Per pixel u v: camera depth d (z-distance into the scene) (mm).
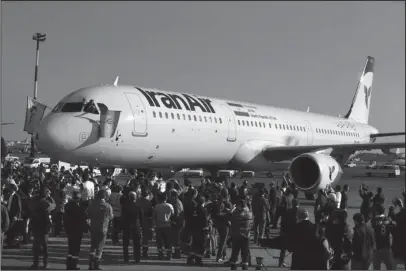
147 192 10852
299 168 20797
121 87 18844
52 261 9688
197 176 44094
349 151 25031
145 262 9883
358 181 40156
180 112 20141
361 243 8055
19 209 10617
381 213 9484
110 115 17359
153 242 12461
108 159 17797
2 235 8578
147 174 20594
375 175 53781
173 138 19609
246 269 9203
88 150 16984
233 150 23172
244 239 9133
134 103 18375
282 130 26703
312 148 23750
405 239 8195
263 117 25562
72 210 8789
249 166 24406
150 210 10617
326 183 20000
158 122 18906
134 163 18922
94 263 8836
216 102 23156
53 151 16516
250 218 9219
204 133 21094
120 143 17703
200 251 9602
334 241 8398
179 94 21422
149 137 18609
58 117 16703
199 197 9711
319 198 13586
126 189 11961
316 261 6750
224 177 24359
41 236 8914
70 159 16938
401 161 72812
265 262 10227
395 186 33562
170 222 10219
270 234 13922
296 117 29109
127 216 9773
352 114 37906
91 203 8922
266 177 43562
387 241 8750
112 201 12047
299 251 6805
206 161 22297
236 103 24828
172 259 10344
